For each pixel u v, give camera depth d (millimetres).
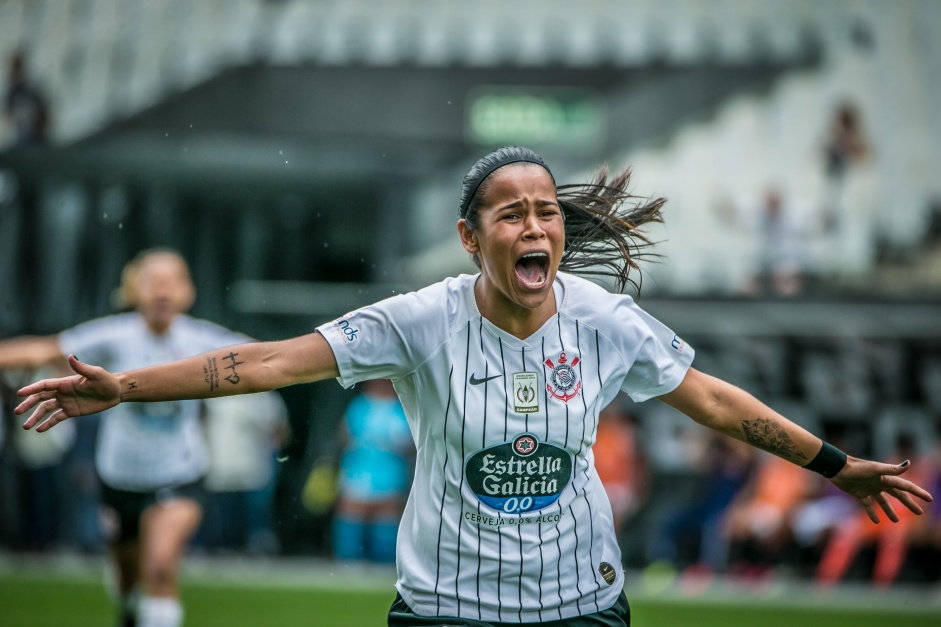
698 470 22125
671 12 31469
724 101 29859
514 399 5930
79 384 5582
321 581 18953
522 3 31484
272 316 24500
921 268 27359
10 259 26609
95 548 21406
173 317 11805
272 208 28266
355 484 19859
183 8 30875
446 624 5918
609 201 6781
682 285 27469
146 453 11445
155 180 27875
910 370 23875
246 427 20250
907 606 18000
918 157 29812
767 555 20531
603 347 6098
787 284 27188
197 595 16969
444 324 5980
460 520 5984
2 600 16109
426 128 28688
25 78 29781
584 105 29297
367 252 28344
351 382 6023
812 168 29359
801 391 23938
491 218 5828
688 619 16047
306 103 28281
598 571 6195
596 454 21266
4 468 21266
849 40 31016
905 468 6391
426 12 31109
